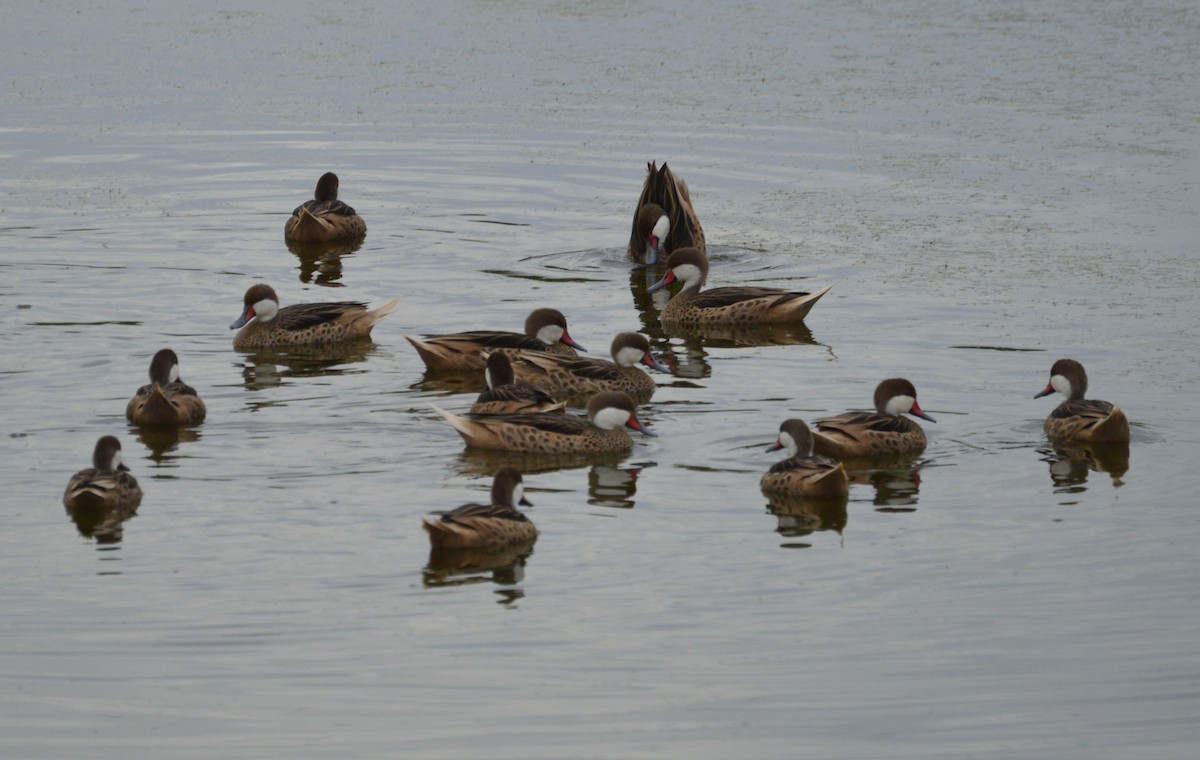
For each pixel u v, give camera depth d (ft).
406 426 62.54
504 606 46.47
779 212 96.78
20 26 141.18
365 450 59.57
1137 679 42.52
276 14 146.20
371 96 121.49
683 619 45.78
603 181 103.96
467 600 46.85
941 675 42.80
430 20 143.84
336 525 52.08
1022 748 39.47
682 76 126.11
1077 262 85.51
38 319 76.33
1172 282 81.66
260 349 73.41
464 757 38.81
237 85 124.16
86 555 49.42
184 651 43.52
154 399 60.85
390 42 136.67
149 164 106.01
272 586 47.44
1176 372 67.97
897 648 44.21
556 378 68.13
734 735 39.86
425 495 54.85
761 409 64.90
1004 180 101.50
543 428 59.62
